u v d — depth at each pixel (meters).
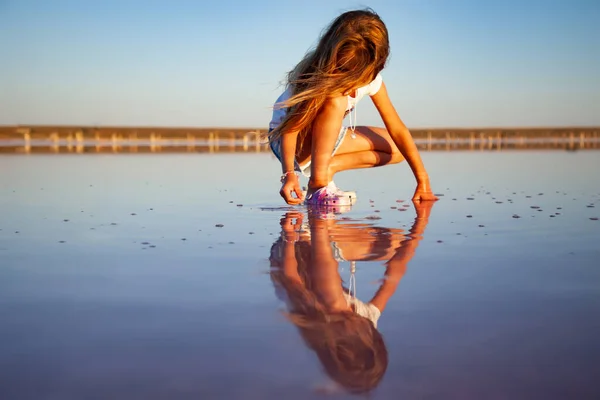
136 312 1.18
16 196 3.68
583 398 0.79
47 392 0.82
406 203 3.28
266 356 0.94
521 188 4.16
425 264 1.62
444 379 0.85
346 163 3.43
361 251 1.82
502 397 0.80
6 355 0.95
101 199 3.54
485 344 0.99
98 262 1.68
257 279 1.45
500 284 1.40
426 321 1.12
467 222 2.47
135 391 0.82
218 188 4.32
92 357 0.94
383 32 2.94
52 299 1.29
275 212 2.91
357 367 0.89
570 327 1.08
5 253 1.83
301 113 2.96
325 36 2.98
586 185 4.34
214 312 1.18
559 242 1.97
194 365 0.91
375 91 3.12
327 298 1.28
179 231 2.27
